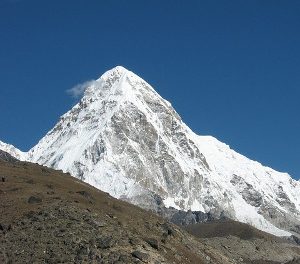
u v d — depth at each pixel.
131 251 99.00
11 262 93.62
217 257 137.00
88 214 107.69
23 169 144.88
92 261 93.75
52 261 93.44
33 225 102.31
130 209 132.25
